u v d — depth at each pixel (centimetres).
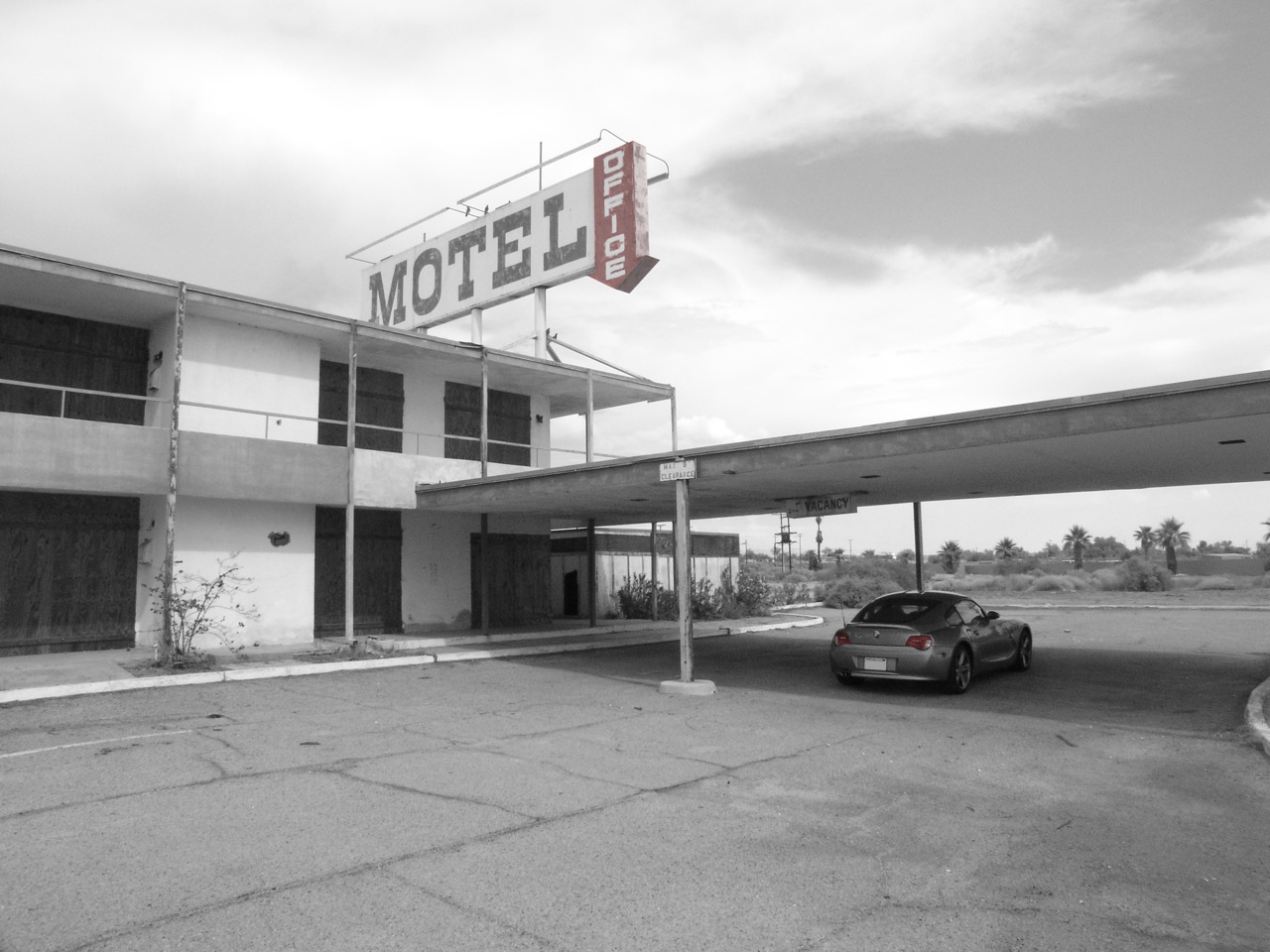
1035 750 845
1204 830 593
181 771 747
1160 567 4203
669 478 1291
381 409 2023
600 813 627
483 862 523
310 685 1282
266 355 1692
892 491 1553
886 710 1073
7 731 920
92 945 404
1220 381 839
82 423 1356
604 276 2262
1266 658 1525
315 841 559
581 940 415
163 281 1428
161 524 1531
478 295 2606
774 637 2133
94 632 1512
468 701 1145
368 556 1914
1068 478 1359
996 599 3394
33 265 1292
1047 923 438
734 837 575
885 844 562
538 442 2364
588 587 2430
